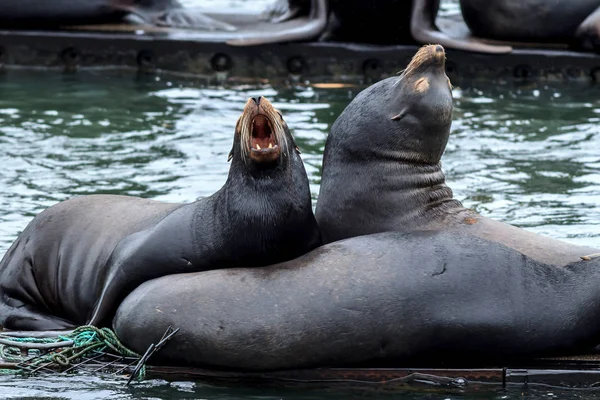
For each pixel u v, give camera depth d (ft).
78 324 74.38
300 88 147.95
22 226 93.25
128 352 67.10
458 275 64.34
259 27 167.02
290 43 152.15
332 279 64.23
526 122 131.44
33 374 66.13
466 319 63.67
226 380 65.21
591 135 125.80
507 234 71.82
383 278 64.08
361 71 152.56
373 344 63.77
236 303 64.18
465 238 66.69
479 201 101.35
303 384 64.85
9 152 116.67
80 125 128.26
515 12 160.66
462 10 166.81
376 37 158.20
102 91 144.25
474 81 151.53
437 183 73.92
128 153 117.19
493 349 64.69
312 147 118.32
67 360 66.69
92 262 73.46
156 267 67.41
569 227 93.09
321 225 73.15
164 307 64.90
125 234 72.95
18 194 102.73
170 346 64.80
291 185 66.80
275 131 66.03
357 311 63.41
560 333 64.85
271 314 63.62
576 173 111.04
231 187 67.46
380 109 72.43
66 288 74.33
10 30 157.17
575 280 66.03
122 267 67.87
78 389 63.77
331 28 160.04
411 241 66.28
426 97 71.46
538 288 65.21
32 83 147.54
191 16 167.73
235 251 66.59
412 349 64.18
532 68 152.15
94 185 105.70
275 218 66.03
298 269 65.26
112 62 155.02
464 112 135.95
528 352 65.21
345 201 72.54
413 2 153.58
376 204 72.02
